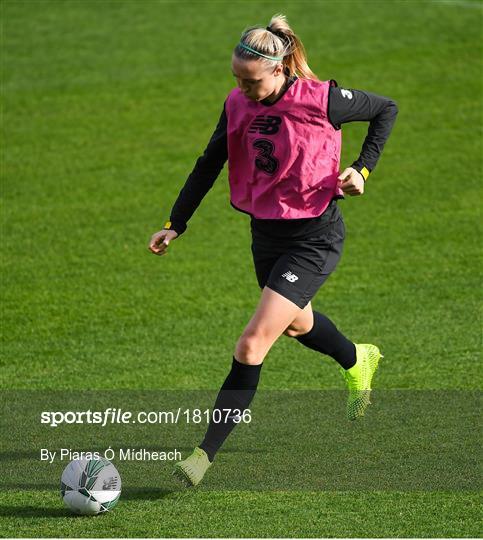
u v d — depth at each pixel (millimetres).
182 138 45000
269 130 17250
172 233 19031
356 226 35719
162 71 52812
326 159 17438
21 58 54750
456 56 53594
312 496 17125
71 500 16344
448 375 23438
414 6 61312
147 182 40438
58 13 61656
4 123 46625
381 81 50469
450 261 32469
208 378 23938
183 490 17562
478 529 15695
